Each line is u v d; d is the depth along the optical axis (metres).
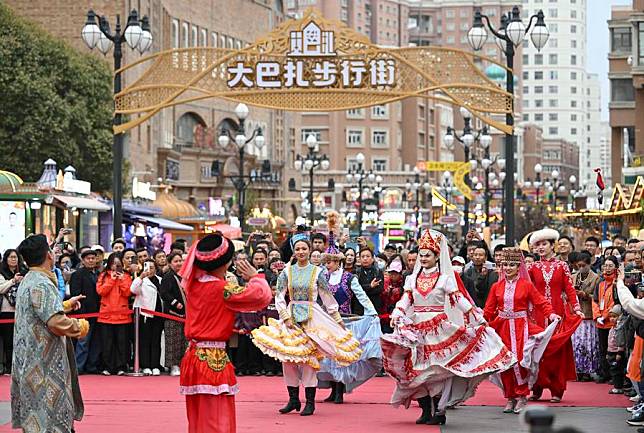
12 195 29.33
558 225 78.94
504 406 15.84
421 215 77.69
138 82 28.02
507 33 27.41
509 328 15.36
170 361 20.06
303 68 27.95
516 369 15.18
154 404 15.94
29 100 50.22
